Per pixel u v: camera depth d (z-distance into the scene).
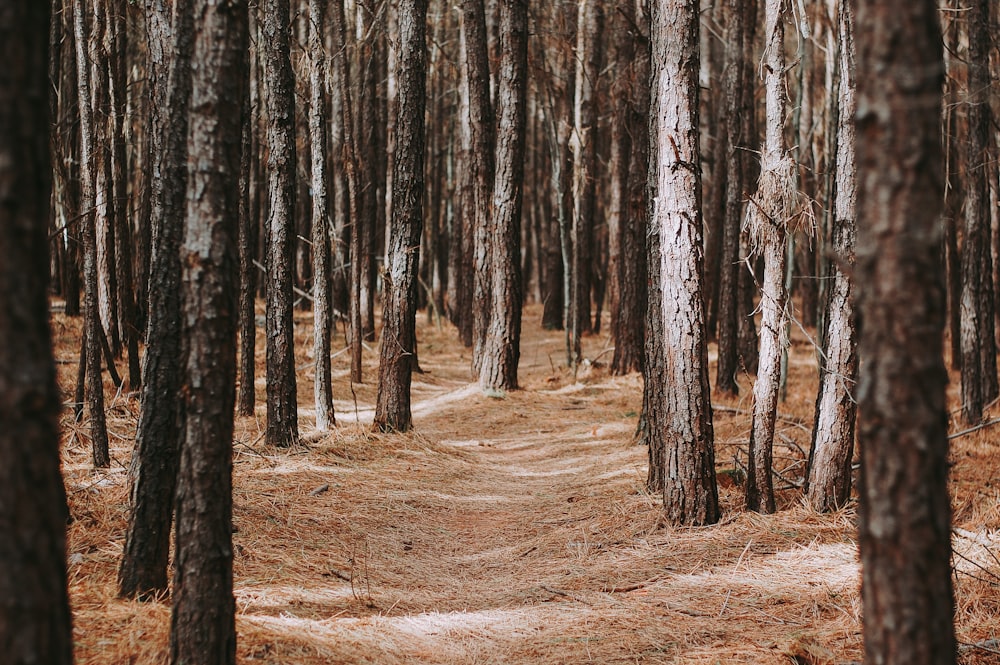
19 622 2.34
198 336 3.52
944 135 14.46
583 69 19.66
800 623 5.04
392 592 5.91
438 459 10.41
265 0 9.48
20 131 2.37
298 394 14.48
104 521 6.13
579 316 18.50
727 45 15.52
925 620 2.42
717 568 6.01
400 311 11.41
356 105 22.78
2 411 2.33
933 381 2.40
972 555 5.90
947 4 14.10
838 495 7.02
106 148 11.02
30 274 2.39
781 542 6.36
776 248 6.93
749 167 16.23
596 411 14.05
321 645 4.54
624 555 6.52
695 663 4.55
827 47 16.62
